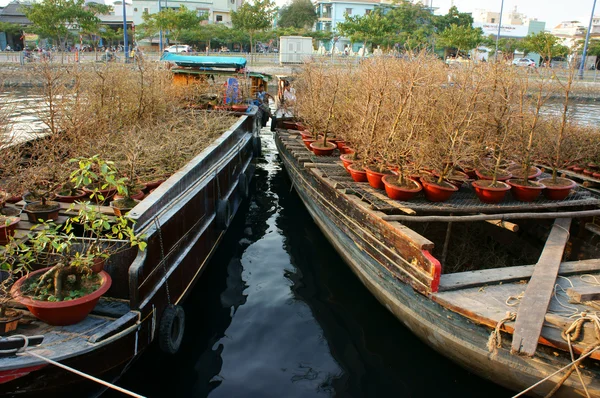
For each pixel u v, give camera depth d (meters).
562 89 7.27
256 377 4.55
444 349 4.49
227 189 7.91
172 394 4.23
